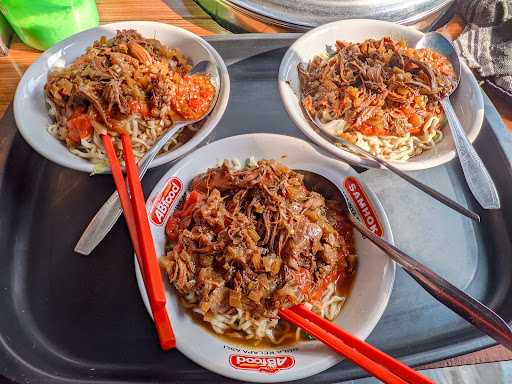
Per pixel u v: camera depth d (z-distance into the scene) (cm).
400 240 32
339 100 36
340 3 41
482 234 32
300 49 38
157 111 35
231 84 40
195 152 32
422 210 33
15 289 30
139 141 35
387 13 42
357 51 38
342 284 29
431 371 31
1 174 33
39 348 27
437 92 36
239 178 30
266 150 32
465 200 34
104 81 34
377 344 27
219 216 28
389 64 37
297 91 38
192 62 39
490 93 41
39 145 32
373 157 33
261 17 42
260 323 27
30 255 31
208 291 26
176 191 30
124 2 45
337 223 30
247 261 27
